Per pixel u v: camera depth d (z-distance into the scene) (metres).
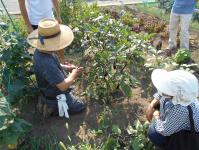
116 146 1.24
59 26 1.30
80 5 2.17
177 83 1.02
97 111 1.46
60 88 1.32
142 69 1.71
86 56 1.78
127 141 1.29
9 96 1.33
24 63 1.44
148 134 1.21
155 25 2.19
